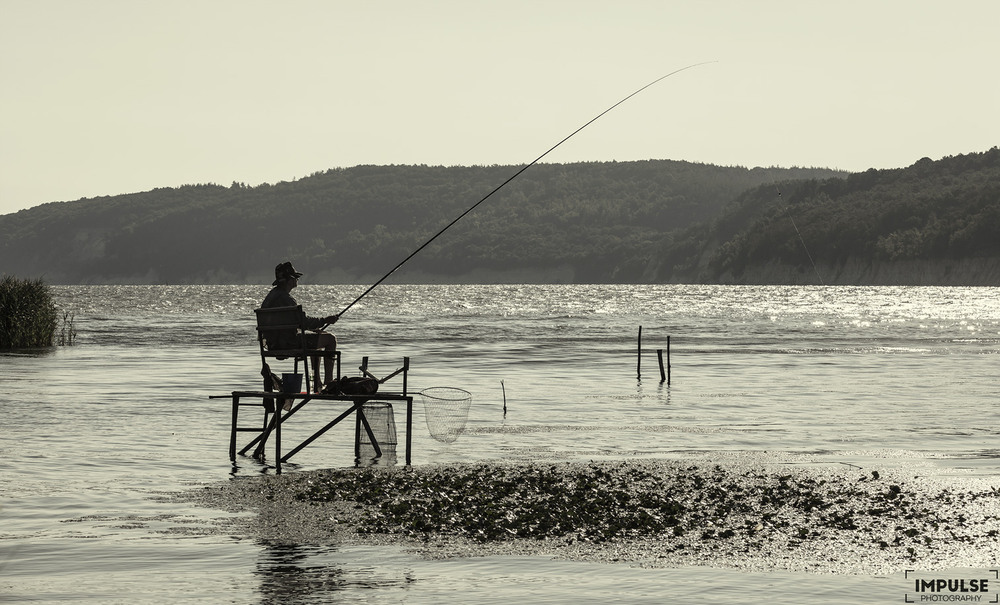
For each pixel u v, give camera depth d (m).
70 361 52.88
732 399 36.47
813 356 61.31
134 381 41.56
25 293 64.69
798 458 22.80
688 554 13.88
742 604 11.61
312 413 30.31
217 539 14.54
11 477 19.44
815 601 11.76
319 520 15.73
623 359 58.38
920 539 14.81
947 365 54.16
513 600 11.71
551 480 19.16
